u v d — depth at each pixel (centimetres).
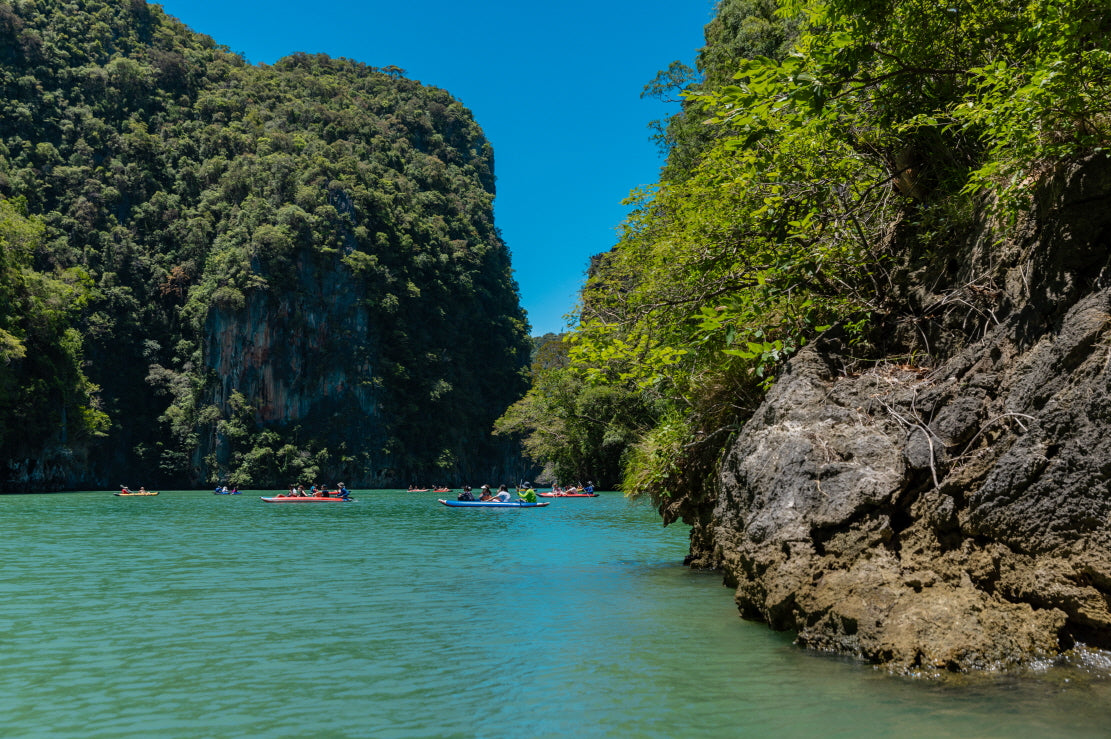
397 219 13562
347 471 10981
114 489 8525
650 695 463
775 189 873
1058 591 449
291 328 11144
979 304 595
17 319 7262
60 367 7975
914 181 744
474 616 734
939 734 374
